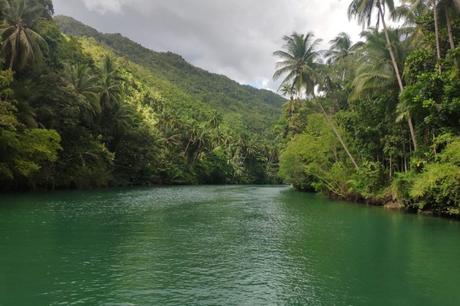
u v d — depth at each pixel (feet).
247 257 47.85
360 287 37.09
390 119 111.65
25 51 131.23
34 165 121.49
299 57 144.97
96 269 41.34
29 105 135.13
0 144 111.34
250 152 415.44
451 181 78.48
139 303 32.07
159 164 285.23
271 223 76.18
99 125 204.33
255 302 32.94
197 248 52.24
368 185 116.88
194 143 343.26
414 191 86.17
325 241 58.03
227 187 267.80
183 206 108.17
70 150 165.37
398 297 34.55
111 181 218.79
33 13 142.82
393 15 105.19
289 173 195.00
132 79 435.12
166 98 501.15
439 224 75.66
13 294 33.58
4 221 69.26
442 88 83.41
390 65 109.60
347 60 166.20
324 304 32.81
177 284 37.04
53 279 37.73
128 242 54.85
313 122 157.99
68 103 154.92
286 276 40.11
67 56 219.00
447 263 45.65
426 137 96.68
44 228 63.36
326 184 150.71
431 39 95.14
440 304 33.06
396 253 50.44
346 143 140.87
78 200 114.52
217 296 34.09
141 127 257.34
